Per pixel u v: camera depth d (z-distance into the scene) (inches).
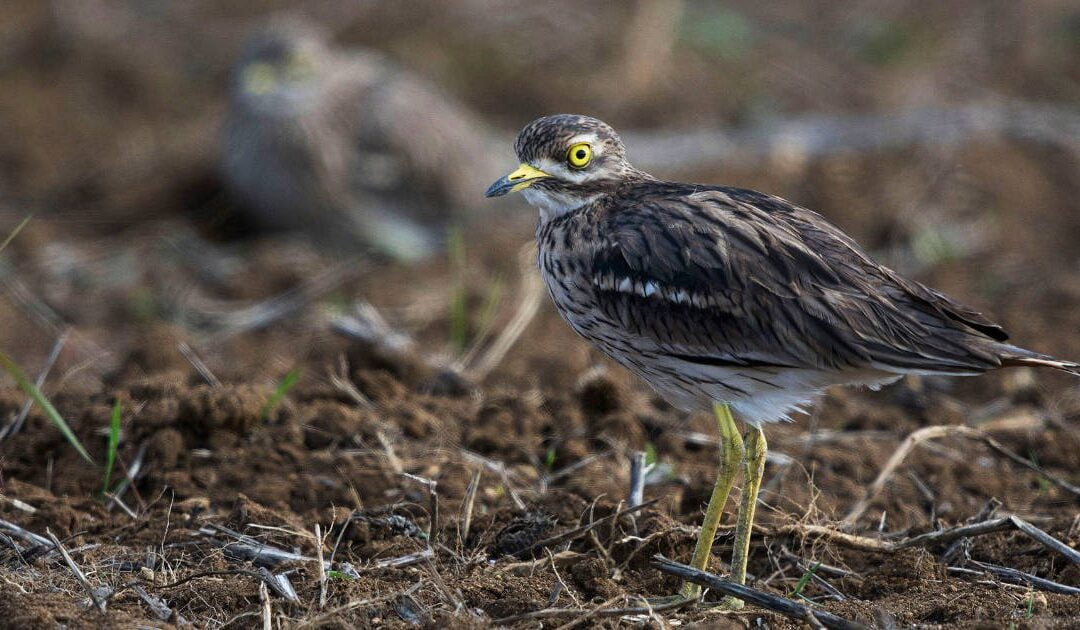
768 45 828.0
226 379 451.8
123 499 369.4
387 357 449.1
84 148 732.7
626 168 353.4
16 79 781.9
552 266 337.7
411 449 390.9
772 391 315.3
